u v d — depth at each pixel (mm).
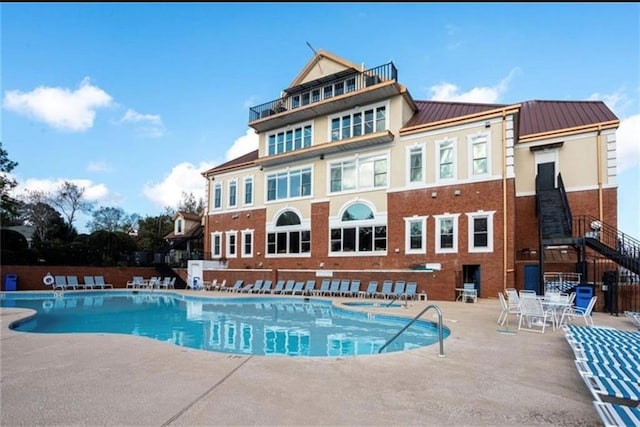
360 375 5230
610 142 18625
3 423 3600
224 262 28219
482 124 18703
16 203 34938
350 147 22719
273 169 26516
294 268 24562
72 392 4496
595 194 18719
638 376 4406
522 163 20594
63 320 14133
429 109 23406
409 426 3559
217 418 3713
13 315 11570
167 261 30266
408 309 13781
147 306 18188
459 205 18922
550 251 19125
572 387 4777
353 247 22203
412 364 5859
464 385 4824
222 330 11938
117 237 30703
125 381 4930
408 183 20609
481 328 9430
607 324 10117
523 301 9242
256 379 5016
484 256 18000
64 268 24438
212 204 30016
